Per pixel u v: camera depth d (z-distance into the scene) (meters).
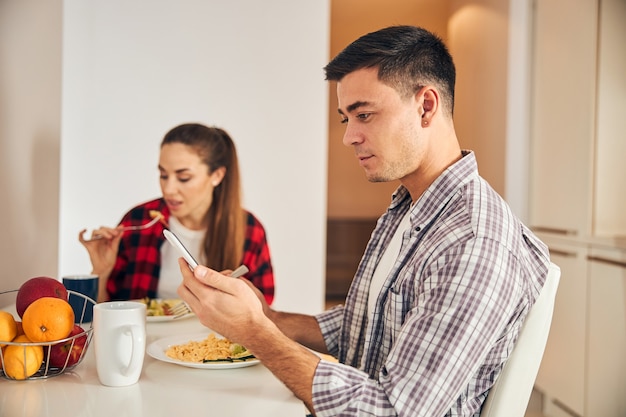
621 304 2.46
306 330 1.38
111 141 2.66
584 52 2.82
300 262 2.78
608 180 2.77
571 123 2.95
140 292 2.21
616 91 2.75
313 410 1.05
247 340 0.99
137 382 1.05
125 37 2.66
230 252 2.32
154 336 1.40
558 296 3.05
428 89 1.12
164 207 2.28
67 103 2.62
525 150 3.48
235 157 2.35
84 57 2.63
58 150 2.05
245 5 2.72
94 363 1.16
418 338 0.94
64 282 1.42
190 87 2.70
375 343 1.15
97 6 2.64
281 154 2.76
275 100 2.75
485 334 0.94
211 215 2.32
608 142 2.76
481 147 4.19
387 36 1.11
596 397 2.63
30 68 1.68
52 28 1.94
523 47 3.49
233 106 2.73
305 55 2.76
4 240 1.48
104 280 1.97
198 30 2.70
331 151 6.54
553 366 3.07
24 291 1.12
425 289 0.99
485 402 1.04
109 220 2.66
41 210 1.83
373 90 1.10
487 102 4.06
